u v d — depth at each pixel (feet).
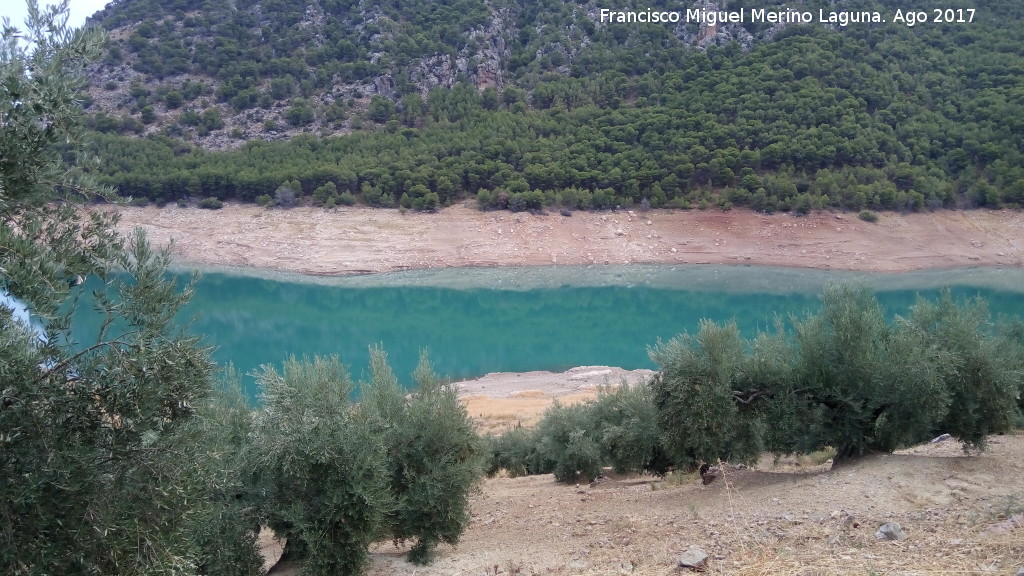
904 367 38.34
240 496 28.19
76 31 17.53
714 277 247.91
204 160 312.29
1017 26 368.48
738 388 41.88
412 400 34.14
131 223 272.51
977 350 39.22
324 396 28.73
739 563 22.79
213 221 281.33
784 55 352.69
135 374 16.89
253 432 29.07
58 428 16.33
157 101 353.10
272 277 245.86
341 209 294.87
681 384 39.93
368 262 260.62
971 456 38.09
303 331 183.32
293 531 27.86
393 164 309.01
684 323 191.31
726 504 33.99
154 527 17.52
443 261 264.52
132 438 17.21
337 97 365.81
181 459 17.83
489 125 340.80
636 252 271.90
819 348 40.68
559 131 338.95
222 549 26.32
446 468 31.96
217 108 355.77
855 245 265.54
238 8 415.23
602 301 221.25
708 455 40.73
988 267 249.34
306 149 324.39
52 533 16.65
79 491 16.65
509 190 299.58
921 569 19.99
